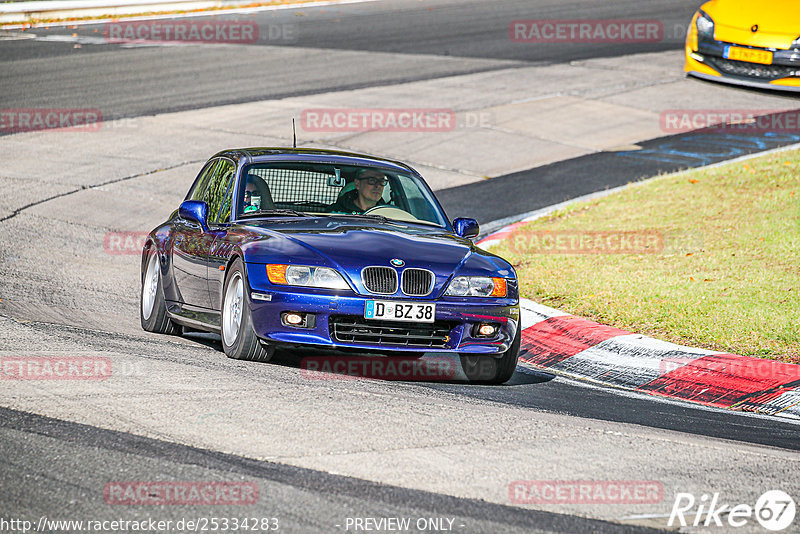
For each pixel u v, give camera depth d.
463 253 25.62
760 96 73.00
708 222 42.59
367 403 21.05
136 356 24.22
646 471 17.80
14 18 97.81
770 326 29.47
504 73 79.81
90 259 39.47
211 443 17.73
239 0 111.56
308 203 27.73
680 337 29.33
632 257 38.78
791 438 21.66
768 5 52.72
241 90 72.94
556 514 15.39
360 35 96.56
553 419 21.23
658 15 107.81
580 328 30.20
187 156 57.28
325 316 23.72
